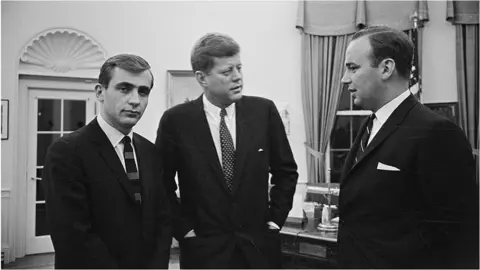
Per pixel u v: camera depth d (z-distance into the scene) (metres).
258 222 1.41
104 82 1.26
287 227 2.07
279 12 2.53
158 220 1.35
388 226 1.17
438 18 2.86
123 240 1.23
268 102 1.55
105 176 1.24
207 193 1.38
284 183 1.50
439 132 1.12
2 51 1.77
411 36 2.81
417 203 1.17
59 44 1.88
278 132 1.52
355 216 1.25
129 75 1.24
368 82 1.23
